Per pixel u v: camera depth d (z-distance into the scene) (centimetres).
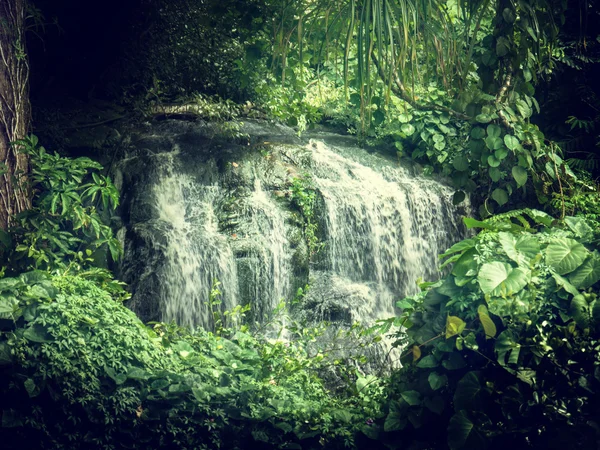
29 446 362
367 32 486
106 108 1028
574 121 994
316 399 452
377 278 918
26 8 779
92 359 375
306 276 851
